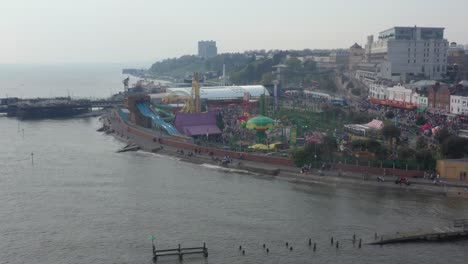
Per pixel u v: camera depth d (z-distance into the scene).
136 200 175.12
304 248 134.50
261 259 128.50
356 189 185.38
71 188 190.50
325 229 146.88
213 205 169.12
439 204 167.25
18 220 156.62
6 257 131.00
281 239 140.38
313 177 198.62
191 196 179.50
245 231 146.25
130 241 140.00
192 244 137.38
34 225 152.25
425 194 177.50
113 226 151.00
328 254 130.75
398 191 181.12
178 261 127.62
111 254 132.00
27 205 170.75
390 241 137.12
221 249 134.38
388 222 151.62
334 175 197.50
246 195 180.12
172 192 184.50
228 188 189.50
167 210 164.50
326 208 164.88
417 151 199.50
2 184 196.25
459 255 130.38
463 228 143.12
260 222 153.00
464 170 188.50
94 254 132.12
